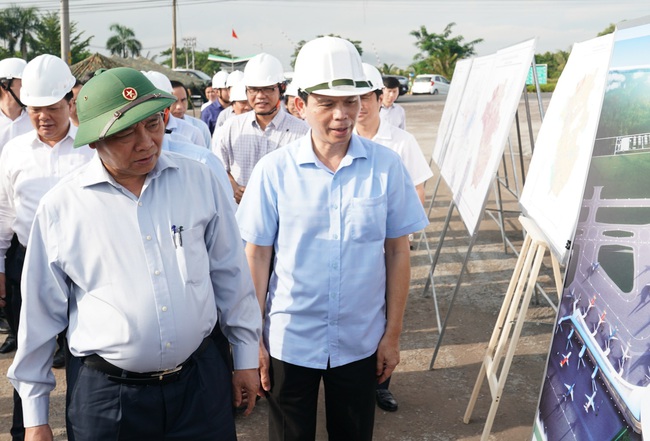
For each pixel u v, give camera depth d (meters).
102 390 1.92
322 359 2.29
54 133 3.20
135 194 1.91
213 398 2.02
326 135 2.17
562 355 1.93
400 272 2.35
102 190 1.89
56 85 3.14
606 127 1.95
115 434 1.93
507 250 6.62
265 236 2.31
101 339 1.88
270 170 2.29
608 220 1.77
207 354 2.04
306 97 2.19
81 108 1.80
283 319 2.31
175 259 1.91
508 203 8.90
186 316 1.91
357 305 2.27
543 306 5.01
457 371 4.04
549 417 1.90
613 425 1.48
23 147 3.29
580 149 2.67
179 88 5.11
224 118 6.80
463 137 5.37
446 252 6.65
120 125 1.71
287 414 2.36
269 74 4.10
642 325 1.44
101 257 1.87
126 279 1.87
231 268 2.09
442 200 9.40
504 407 3.59
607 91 2.02
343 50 2.14
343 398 2.34
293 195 2.26
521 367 4.05
